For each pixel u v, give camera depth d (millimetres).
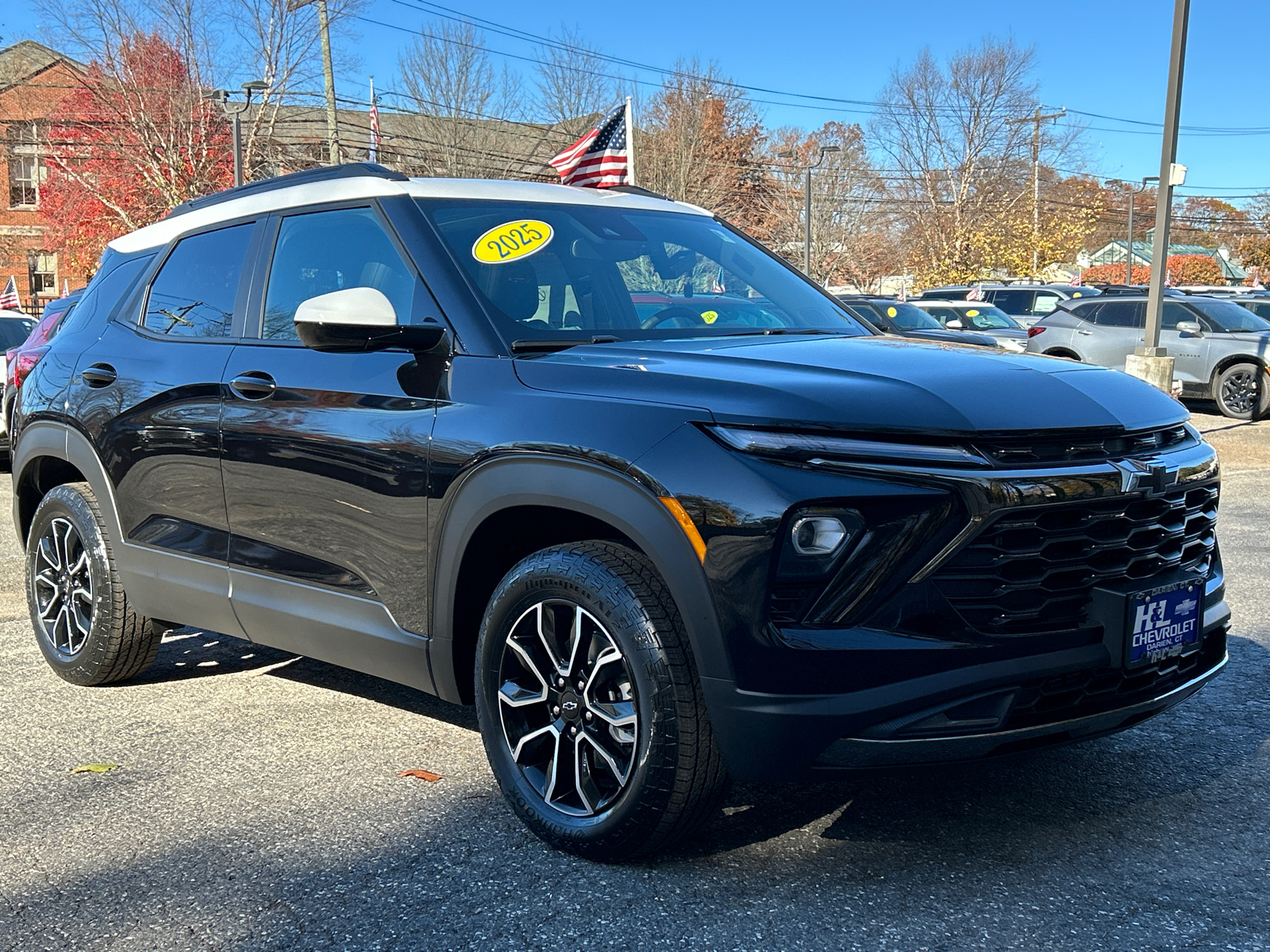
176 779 3504
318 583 3484
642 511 2641
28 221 42406
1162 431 2898
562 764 2938
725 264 3955
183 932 2586
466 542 3016
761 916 2598
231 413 3689
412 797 3328
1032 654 2576
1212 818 3092
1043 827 3043
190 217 4352
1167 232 13023
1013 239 49094
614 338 3299
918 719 2504
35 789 3449
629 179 8633
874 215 54438
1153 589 2705
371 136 37000
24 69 37062
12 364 5340
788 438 2535
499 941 2521
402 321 3355
